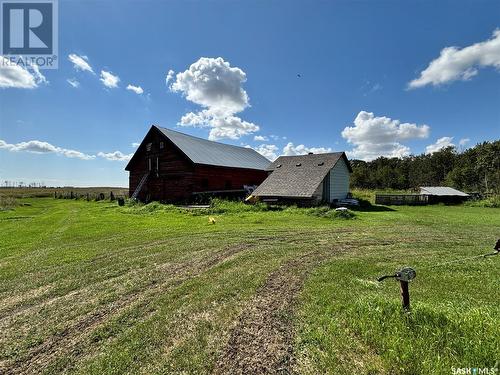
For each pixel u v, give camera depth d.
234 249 8.72
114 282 6.04
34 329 4.11
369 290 5.00
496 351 2.82
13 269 7.11
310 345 3.39
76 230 12.88
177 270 6.78
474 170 44.72
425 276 5.77
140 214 18.86
